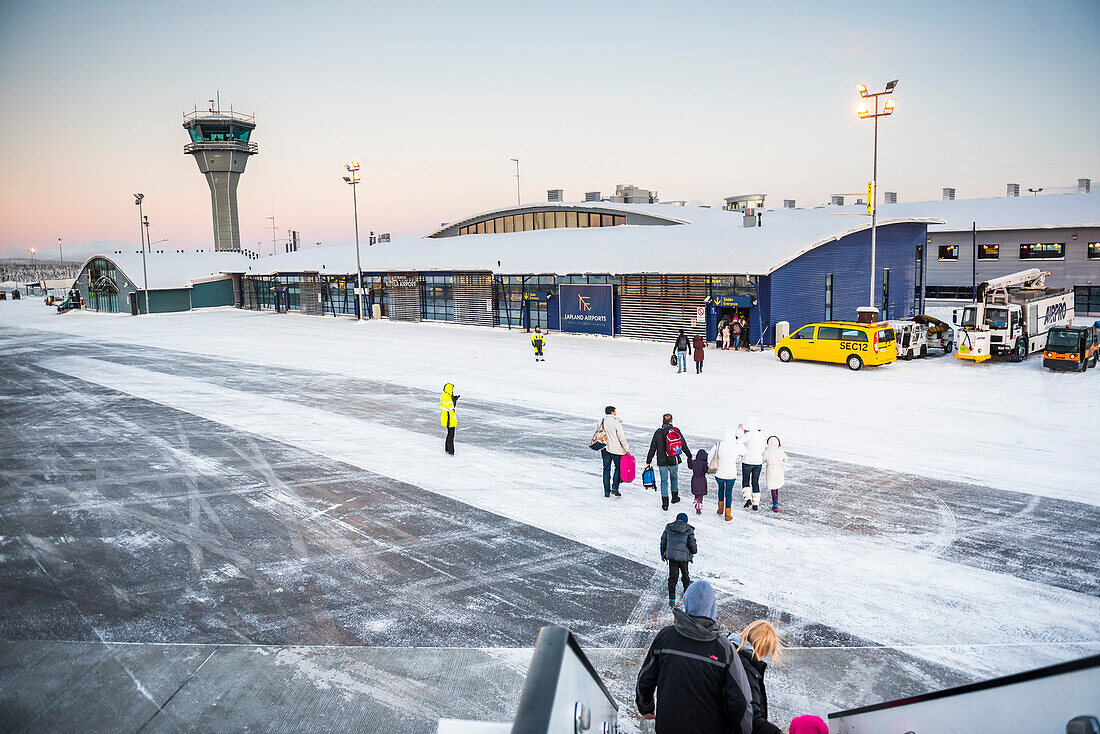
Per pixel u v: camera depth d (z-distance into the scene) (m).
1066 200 54.38
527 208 63.59
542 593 9.90
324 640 8.66
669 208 58.59
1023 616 9.06
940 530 11.95
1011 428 18.47
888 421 19.38
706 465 12.72
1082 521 12.27
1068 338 26.58
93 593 10.04
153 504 13.76
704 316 35.84
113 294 68.56
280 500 13.88
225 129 94.50
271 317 59.47
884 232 40.47
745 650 5.85
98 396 25.00
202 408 22.62
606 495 13.92
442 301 49.97
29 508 13.63
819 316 36.66
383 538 11.94
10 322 59.41
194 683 7.68
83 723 6.92
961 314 29.41
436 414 21.25
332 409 22.16
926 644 8.43
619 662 8.12
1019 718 3.19
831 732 6.02
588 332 40.97
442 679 7.74
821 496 13.68
